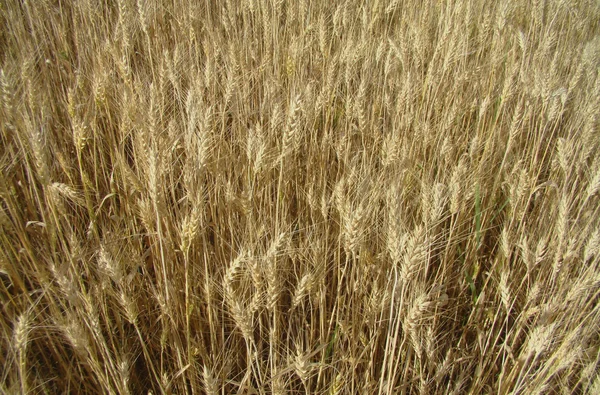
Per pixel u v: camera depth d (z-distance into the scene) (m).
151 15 1.33
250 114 1.16
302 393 0.89
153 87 0.87
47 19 1.37
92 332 0.75
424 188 0.84
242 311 0.71
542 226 1.07
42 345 0.85
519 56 1.63
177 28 1.49
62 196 0.91
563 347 0.80
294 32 1.53
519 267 1.03
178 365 0.86
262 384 0.76
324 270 0.85
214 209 0.97
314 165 1.12
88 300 0.71
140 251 0.96
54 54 1.28
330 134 1.12
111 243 0.85
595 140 1.10
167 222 0.85
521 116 1.24
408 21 1.60
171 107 1.13
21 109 0.84
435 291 0.82
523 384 0.84
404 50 1.33
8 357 0.71
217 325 0.89
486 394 0.91
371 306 0.86
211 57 1.28
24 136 0.83
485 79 1.44
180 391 0.87
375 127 1.12
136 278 0.91
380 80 1.34
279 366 0.80
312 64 1.43
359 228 0.76
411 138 1.16
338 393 0.85
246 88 1.16
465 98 1.32
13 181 1.00
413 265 0.70
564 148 1.03
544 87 1.11
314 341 0.91
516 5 1.75
